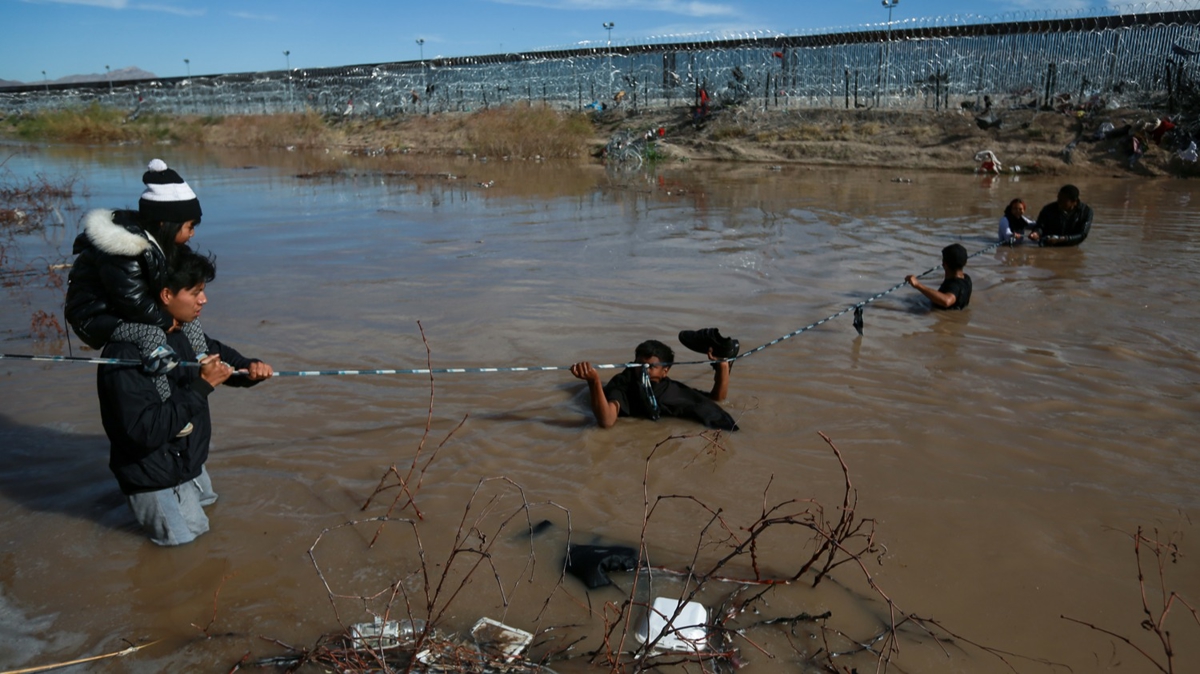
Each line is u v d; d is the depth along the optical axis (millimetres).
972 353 7148
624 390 5816
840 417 5832
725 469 5078
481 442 5453
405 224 14023
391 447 5387
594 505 4668
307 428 5672
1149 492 4785
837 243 12016
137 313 3902
